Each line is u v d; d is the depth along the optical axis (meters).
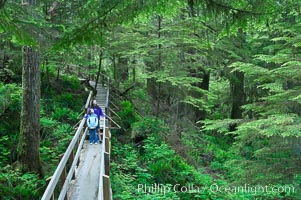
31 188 9.15
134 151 13.41
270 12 4.39
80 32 4.74
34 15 8.13
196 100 14.95
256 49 16.50
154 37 14.84
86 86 19.97
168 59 14.62
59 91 17.72
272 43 14.89
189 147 15.68
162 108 18.44
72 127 14.01
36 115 10.41
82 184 7.49
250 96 18.69
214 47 14.84
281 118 7.89
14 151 10.88
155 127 15.01
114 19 4.71
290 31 9.13
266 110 9.32
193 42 13.27
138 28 15.50
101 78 23.94
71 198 6.64
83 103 17.66
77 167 8.84
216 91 21.84
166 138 14.96
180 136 16.00
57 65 16.06
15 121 12.12
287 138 8.52
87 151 10.59
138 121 16.25
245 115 17.27
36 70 10.34
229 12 4.54
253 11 4.41
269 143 9.13
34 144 10.31
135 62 20.89
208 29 13.63
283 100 8.82
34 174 9.98
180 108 17.89
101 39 4.90
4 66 15.23
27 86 10.25
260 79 9.35
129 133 15.55
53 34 9.73
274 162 9.05
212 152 15.88
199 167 14.33
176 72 14.17
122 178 10.59
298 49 9.49
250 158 11.77
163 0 4.59
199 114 19.41
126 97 21.44
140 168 11.51
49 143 12.20
